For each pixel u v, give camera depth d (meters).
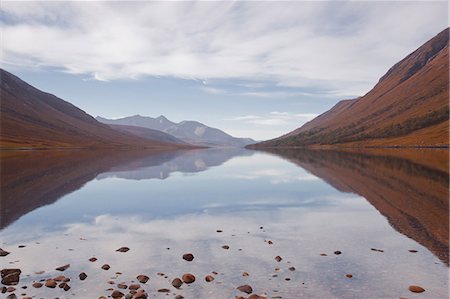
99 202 26.64
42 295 10.28
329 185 35.41
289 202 26.53
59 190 32.53
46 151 139.25
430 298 10.02
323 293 10.34
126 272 12.18
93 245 15.49
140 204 25.86
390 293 10.34
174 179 43.03
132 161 80.38
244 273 11.92
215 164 74.19
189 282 11.19
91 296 10.23
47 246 15.34
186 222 20.09
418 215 20.97
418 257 13.48
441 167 52.94
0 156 92.12
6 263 13.12
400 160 71.69
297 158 94.38
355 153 117.62
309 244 15.48
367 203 25.33
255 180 41.62
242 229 18.38
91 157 95.25
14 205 25.09
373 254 13.95
